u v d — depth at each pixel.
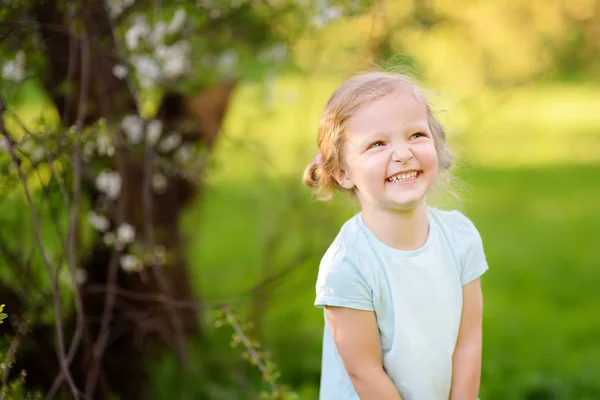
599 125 16.56
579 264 8.67
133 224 4.16
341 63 4.61
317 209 4.98
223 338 5.21
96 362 3.49
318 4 3.66
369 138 2.43
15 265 3.60
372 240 2.49
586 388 5.39
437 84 4.90
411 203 2.41
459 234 2.63
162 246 4.30
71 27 3.21
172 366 4.74
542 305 7.32
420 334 2.48
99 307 4.11
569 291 7.73
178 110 4.46
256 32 4.14
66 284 3.61
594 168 13.93
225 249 8.54
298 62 4.49
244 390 4.81
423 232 2.54
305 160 5.15
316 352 5.78
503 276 8.28
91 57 3.62
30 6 3.42
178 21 3.68
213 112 4.64
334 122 2.52
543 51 5.34
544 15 5.39
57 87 3.73
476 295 2.64
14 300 3.63
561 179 13.24
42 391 3.84
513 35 5.34
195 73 4.10
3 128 2.76
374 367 2.48
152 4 3.59
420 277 2.49
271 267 5.41
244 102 5.11
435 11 4.64
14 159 2.73
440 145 2.68
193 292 5.00
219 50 4.11
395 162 2.41
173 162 4.44
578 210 11.32
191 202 4.83
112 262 3.68
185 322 4.97
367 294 2.46
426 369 2.50
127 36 3.61
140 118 3.71
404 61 4.35
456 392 2.58
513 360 5.83
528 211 11.31
